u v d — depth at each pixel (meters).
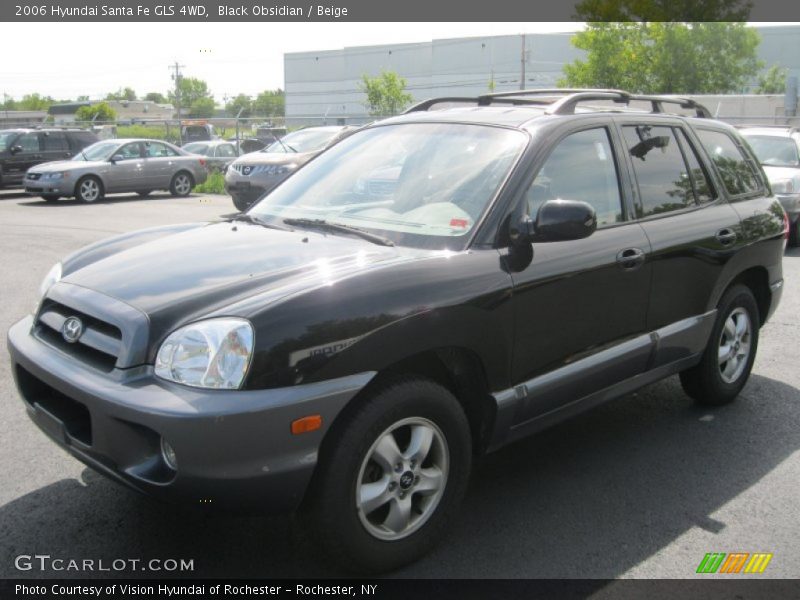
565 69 37.25
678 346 4.35
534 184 3.60
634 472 4.07
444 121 4.13
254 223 4.03
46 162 20.78
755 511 3.68
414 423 3.07
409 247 3.42
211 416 2.60
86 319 3.08
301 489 2.76
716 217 4.60
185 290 3.02
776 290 5.26
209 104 87.88
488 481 3.95
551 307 3.52
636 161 4.21
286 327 2.74
